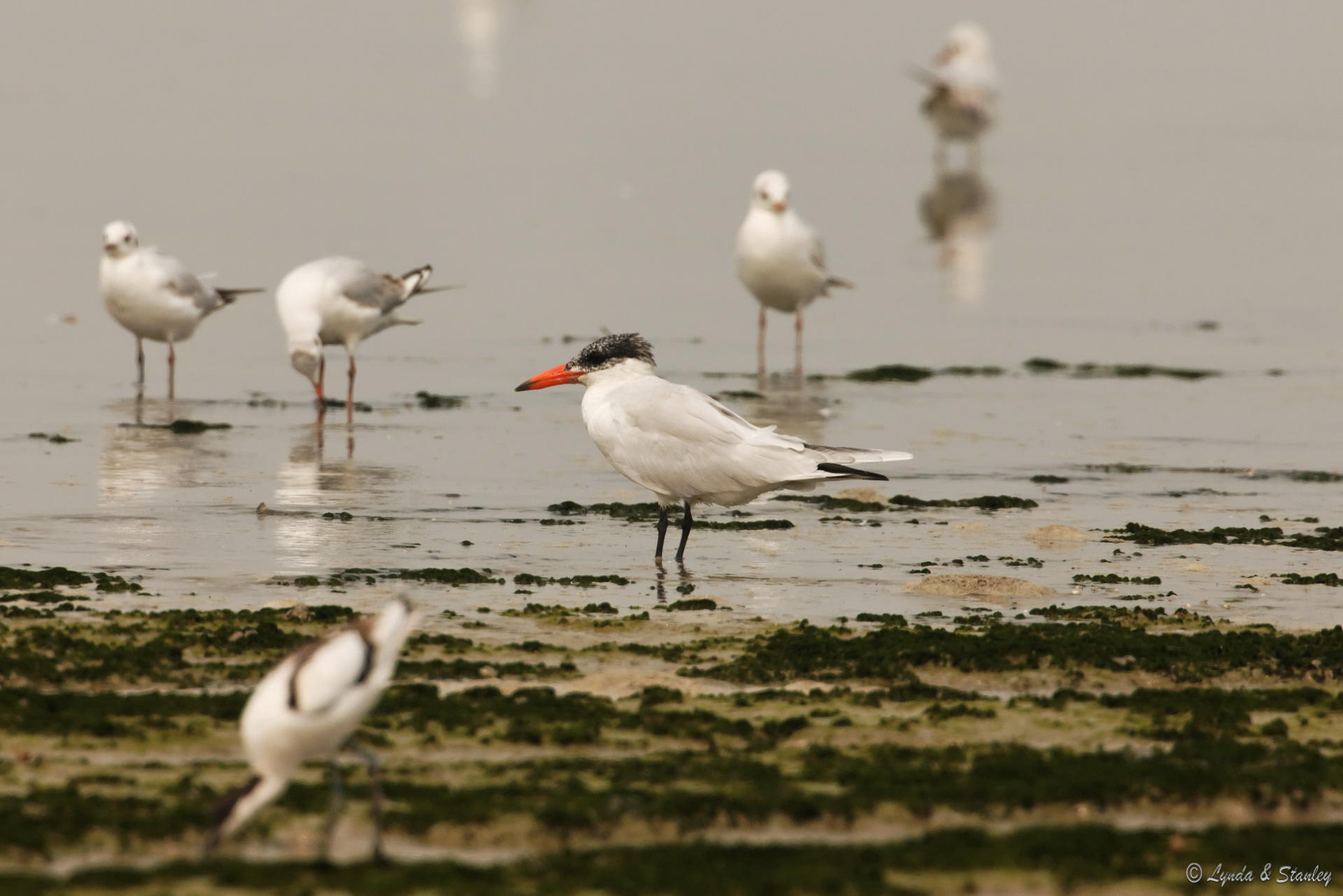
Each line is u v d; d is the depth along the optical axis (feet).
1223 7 252.21
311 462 58.65
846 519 52.39
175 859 25.23
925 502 54.70
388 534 48.83
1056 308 96.84
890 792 28.30
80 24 203.82
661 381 48.26
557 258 105.60
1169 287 102.78
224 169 130.00
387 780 28.43
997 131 166.50
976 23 239.50
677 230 115.55
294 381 75.51
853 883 24.47
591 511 52.80
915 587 43.93
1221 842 26.50
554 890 23.94
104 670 33.99
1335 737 32.12
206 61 183.73
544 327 88.22
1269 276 106.63
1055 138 163.32
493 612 40.37
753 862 25.32
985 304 98.02
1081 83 197.26
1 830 25.39
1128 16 246.47
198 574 43.27
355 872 24.43
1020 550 48.44
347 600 40.93
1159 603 42.57
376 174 130.52
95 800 26.78
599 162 140.05
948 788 28.53
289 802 27.30
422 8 233.14
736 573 45.44
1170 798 28.63
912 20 241.55
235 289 85.05
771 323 91.81
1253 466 60.70
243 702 32.17
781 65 201.98
